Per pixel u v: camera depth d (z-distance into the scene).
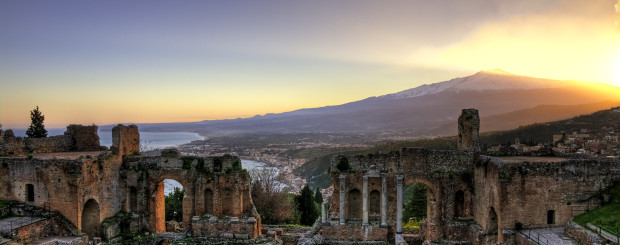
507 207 43.94
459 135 55.78
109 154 53.12
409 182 51.69
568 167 44.38
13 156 50.75
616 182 44.53
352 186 52.88
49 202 47.84
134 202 55.56
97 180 50.75
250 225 52.12
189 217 54.16
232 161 54.41
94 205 50.88
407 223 68.12
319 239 49.62
